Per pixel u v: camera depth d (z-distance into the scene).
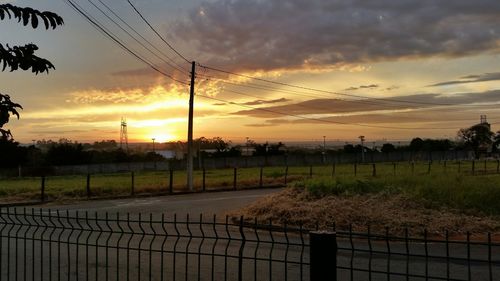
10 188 31.34
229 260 9.27
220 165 70.12
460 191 15.89
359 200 15.34
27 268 8.49
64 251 10.05
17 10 3.29
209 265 8.83
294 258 9.42
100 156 76.19
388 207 14.38
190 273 8.17
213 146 87.00
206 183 35.19
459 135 105.69
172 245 10.80
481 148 103.44
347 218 13.42
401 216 13.43
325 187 17.06
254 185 34.72
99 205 23.22
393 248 10.45
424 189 16.27
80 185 34.53
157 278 7.79
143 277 7.87
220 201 23.78
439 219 13.11
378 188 16.94
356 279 7.76
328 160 77.81
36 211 19.88
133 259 9.30
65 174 62.88
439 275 7.99
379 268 8.46
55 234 12.36
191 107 33.19
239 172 53.03
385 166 54.62
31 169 60.38
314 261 4.04
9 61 3.38
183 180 40.22
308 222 13.54
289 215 14.29
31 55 3.43
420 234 12.01
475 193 15.55
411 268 8.47
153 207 21.58
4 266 8.63
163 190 31.14
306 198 16.33
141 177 48.44
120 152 78.81
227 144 87.81
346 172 42.78
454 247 10.63
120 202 24.75
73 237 11.85
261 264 8.86
